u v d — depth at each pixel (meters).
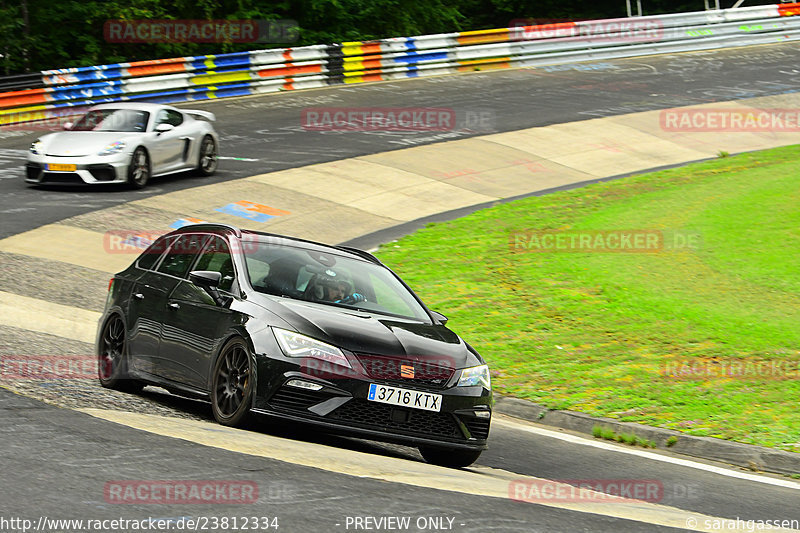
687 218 65.19
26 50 129.75
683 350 42.06
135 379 29.95
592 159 87.19
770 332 44.22
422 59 123.38
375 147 87.00
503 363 40.81
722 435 31.78
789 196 69.38
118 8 133.12
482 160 84.81
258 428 25.72
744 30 142.25
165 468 19.86
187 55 140.00
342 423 24.36
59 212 62.59
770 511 24.14
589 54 133.00
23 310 42.94
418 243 61.75
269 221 65.06
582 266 55.69
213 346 26.59
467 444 26.00
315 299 27.55
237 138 89.00
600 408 35.19
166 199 67.88
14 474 18.45
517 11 192.50
